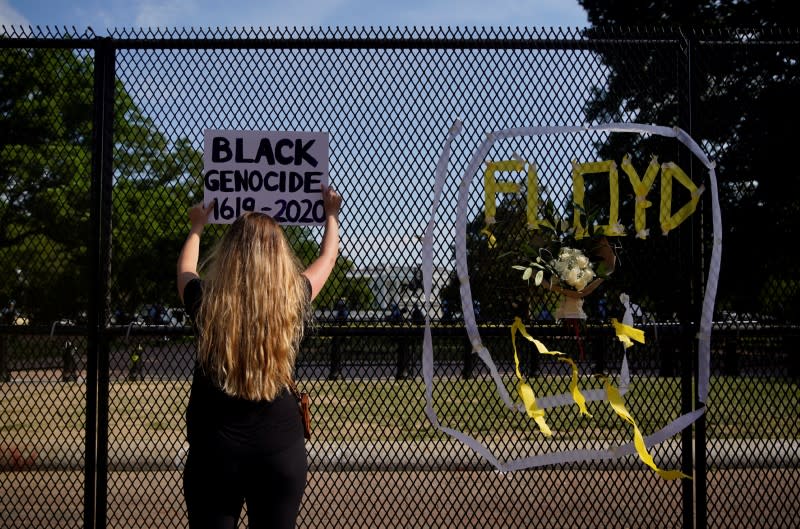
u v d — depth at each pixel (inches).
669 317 123.3
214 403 86.2
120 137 122.6
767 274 125.0
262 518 86.6
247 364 85.0
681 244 123.0
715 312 124.6
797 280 125.3
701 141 125.5
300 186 122.3
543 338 124.6
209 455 84.8
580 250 119.7
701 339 117.6
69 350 124.6
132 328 119.0
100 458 117.7
